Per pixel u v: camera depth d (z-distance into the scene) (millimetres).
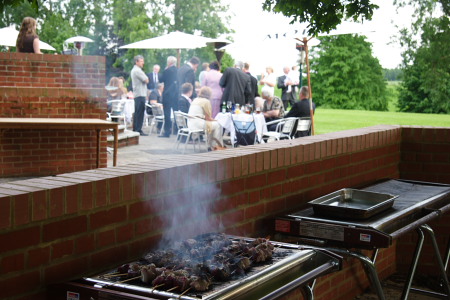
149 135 15758
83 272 2830
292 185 4348
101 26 37844
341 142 4895
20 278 2553
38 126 7980
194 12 37062
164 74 15203
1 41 14570
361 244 3615
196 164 3463
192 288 2500
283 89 18328
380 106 42594
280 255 3092
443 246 6102
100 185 2873
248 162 3869
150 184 3158
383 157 5781
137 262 2922
